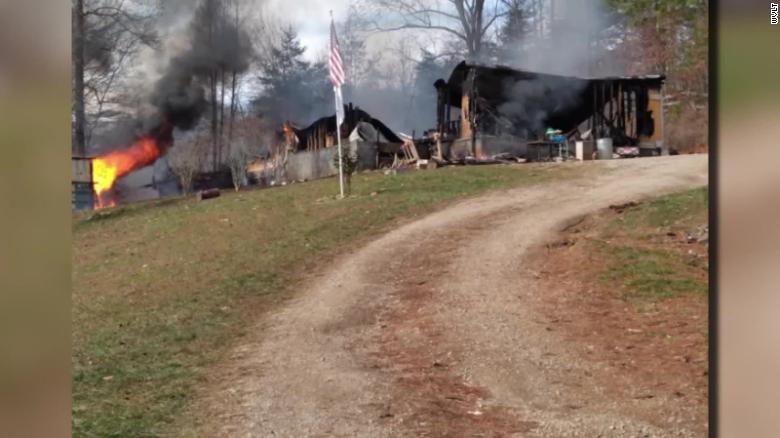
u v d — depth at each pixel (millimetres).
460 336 3174
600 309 3229
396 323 3332
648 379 3020
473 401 2904
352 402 2889
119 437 2818
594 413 2875
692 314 3176
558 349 3166
